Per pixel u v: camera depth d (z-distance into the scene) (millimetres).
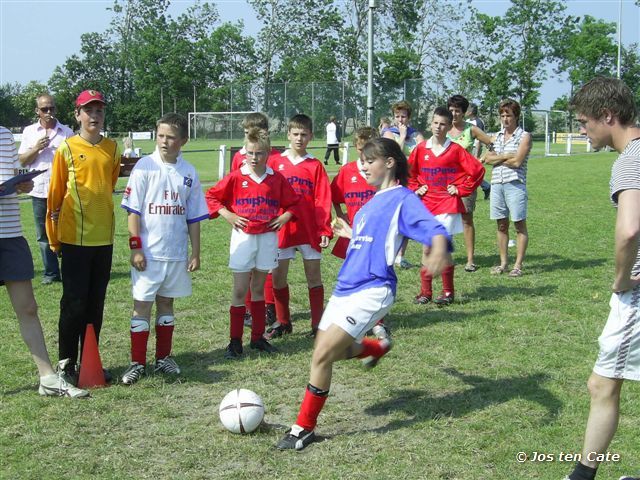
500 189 8859
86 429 4531
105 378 5402
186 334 6641
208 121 46156
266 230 5977
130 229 5414
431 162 7711
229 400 4469
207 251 10641
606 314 7086
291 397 5109
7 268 4949
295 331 6766
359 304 4191
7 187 4793
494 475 3904
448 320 6969
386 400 5012
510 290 8156
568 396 4992
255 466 4043
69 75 74938
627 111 3428
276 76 65062
